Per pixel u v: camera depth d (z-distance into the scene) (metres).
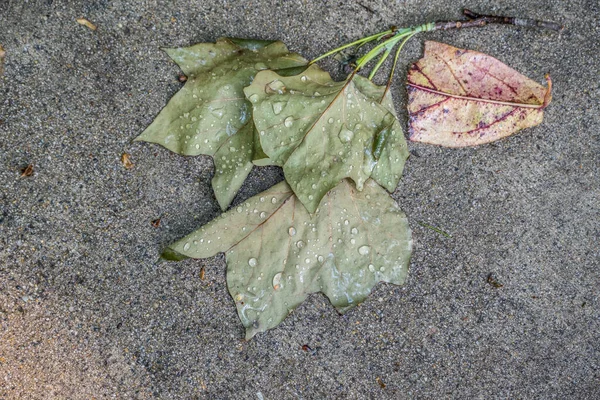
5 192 0.49
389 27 0.50
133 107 0.49
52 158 0.49
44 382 0.49
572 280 0.51
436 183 0.50
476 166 0.50
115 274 0.49
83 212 0.49
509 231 0.51
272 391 0.50
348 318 0.50
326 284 0.49
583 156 0.51
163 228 0.49
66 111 0.49
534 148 0.51
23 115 0.48
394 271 0.49
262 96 0.47
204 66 0.49
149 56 0.49
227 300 0.50
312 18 0.49
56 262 0.49
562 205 0.51
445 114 0.50
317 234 0.49
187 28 0.49
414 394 0.51
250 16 0.49
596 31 0.50
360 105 0.48
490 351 0.51
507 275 0.51
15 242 0.49
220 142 0.48
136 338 0.49
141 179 0.49
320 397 0.50
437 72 0.49
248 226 0.49
